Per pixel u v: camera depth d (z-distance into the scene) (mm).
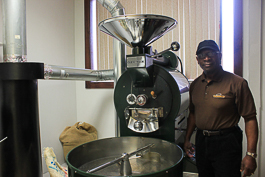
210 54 1341
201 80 1477
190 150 1662
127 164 1225
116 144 1557
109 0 1795
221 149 1362
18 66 1215
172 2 2369
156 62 1571
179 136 1728
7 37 1297
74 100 2879
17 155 1253
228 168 1344
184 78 1820
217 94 1358
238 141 1351
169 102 1480
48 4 2455
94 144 1479
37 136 1349
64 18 2711
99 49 2820
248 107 1314
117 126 2061
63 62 2695
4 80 1237
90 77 2023
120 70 2000
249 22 1997
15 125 1245
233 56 2107
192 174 1590
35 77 1277
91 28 2824
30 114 1295
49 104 2447
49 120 2443
